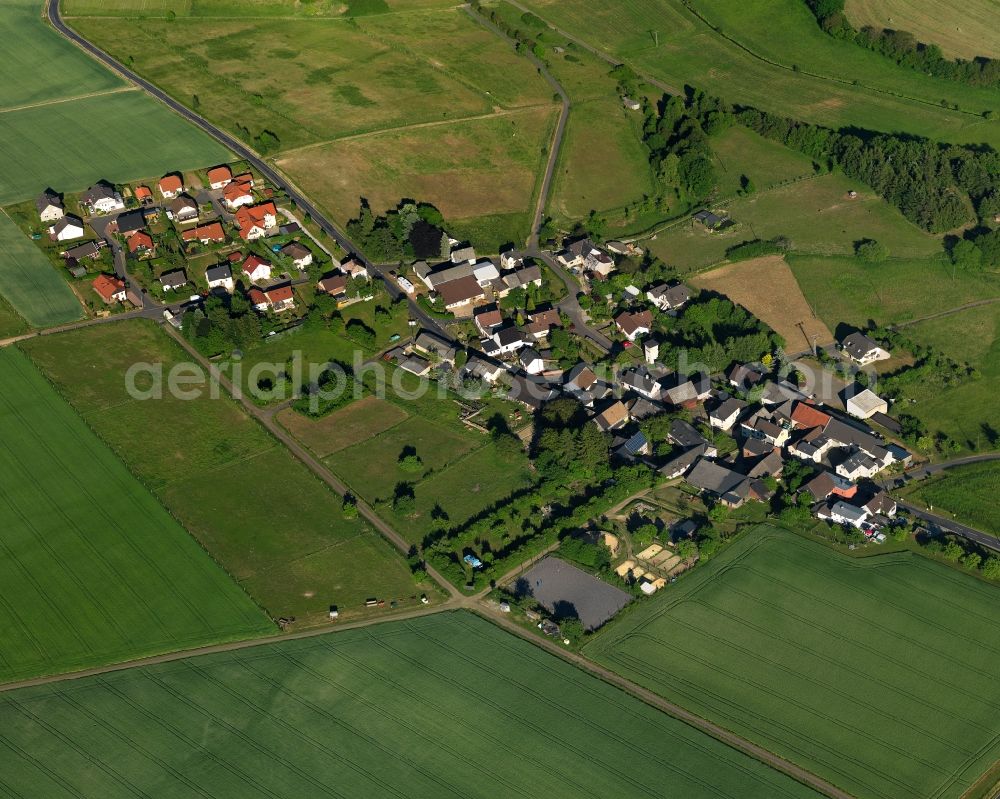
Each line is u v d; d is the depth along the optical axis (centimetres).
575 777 13625
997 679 15100
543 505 17712
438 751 13900
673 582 16362
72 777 13538
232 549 16638
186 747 13900
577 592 16188
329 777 13575
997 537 17350
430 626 15562
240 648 15175
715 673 15025
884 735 14312
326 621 15575
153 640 15262
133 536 16775
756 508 17788
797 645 15462
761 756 13988
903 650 15450
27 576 16125
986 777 13862
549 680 14838
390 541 16925
